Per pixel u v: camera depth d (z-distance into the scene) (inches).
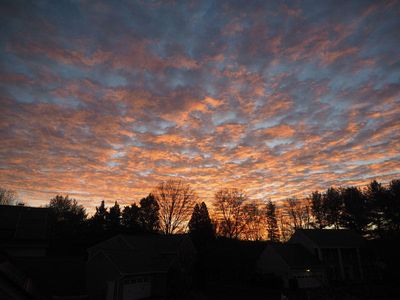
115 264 964.6
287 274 1364.4
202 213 2187.5
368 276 1505.9
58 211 2640.3
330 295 949.2
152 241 1552.7
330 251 1585.9
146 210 2506.2
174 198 2076.8
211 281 1557.6
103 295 955.3
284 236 2719.0
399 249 1338.6
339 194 2444.6
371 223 2146.9
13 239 975.6
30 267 940.0
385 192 1995.6
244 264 1615.4
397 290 1035.3
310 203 2625.5
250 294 1167.6
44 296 566.6
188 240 1641.2
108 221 2436.0
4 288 246.5
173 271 1147.9
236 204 2240.4
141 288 1051.9
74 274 1000.2
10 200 2362.2
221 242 1845.5
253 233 2731.3
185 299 1076.5
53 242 1920.5
